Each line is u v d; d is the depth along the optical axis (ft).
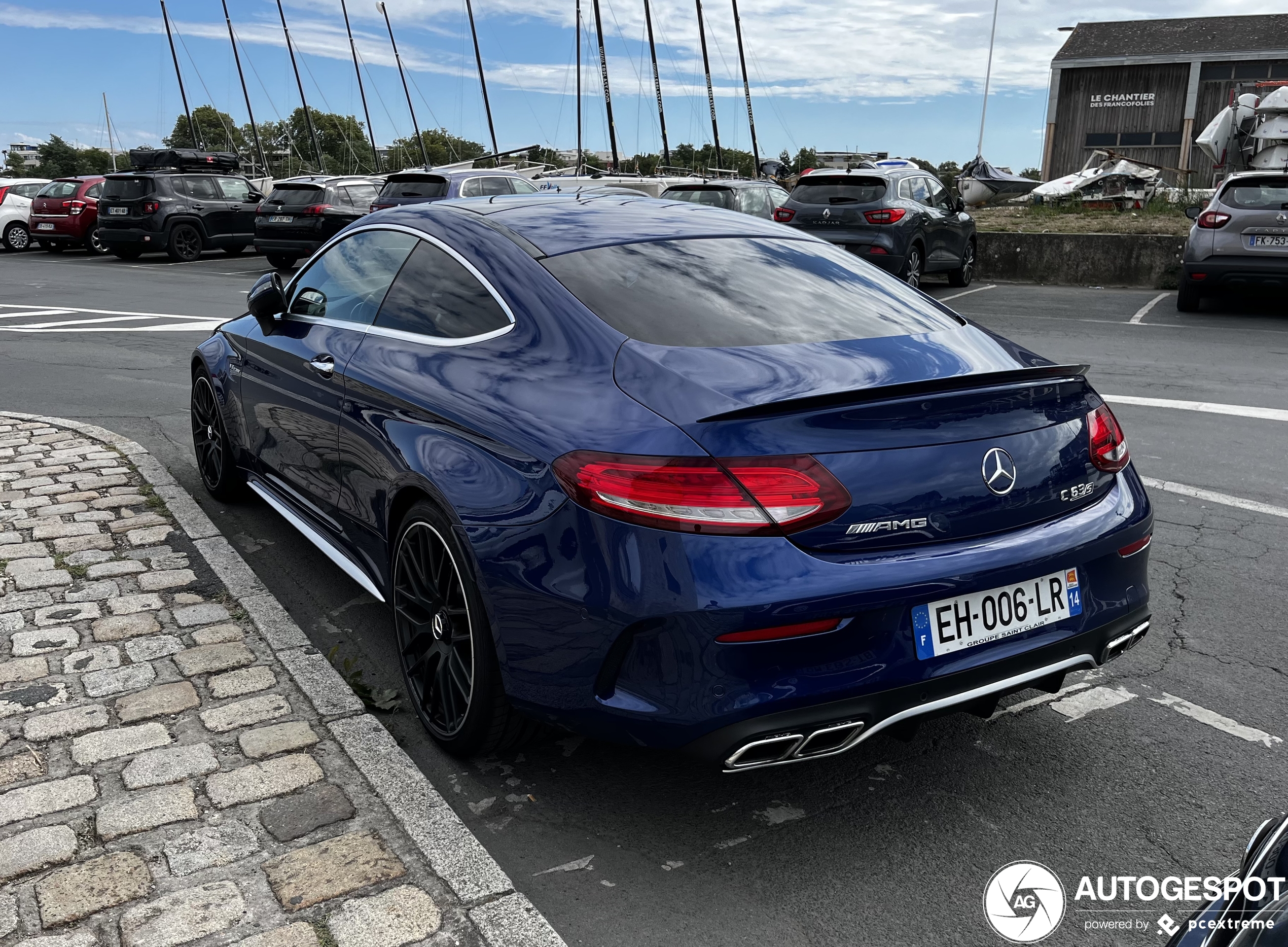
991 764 9.57
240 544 14.87
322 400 11.57
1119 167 80.69
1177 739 10.02
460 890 7.50
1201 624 12.61
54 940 6.91
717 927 7.39
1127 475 9.28
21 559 13.76
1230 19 151.64
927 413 7.83
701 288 9.55
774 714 7.28
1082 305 44.52
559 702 8.04
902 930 7.39
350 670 11.29
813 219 44.34
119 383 26.40
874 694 7.52
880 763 9.61
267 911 7.23
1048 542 8.17
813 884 7.87
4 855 7.78
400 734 10.03
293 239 61.87
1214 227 39.29
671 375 8.01
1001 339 10.12
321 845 7.95
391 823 8.24
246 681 10.49
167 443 20.31
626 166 184.65
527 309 9.31
